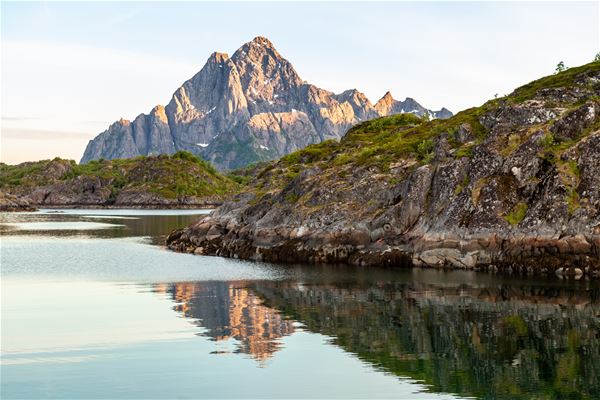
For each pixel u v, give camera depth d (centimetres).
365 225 8225
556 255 6544
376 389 3083
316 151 13050
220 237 10138
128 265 8175
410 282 6344
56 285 6425
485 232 7062
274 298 5562
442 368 3394
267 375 3297
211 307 5134
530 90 9538
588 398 2933
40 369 3406
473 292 5678
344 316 4719
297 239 8694
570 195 6681
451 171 7856
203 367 3431
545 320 4475
